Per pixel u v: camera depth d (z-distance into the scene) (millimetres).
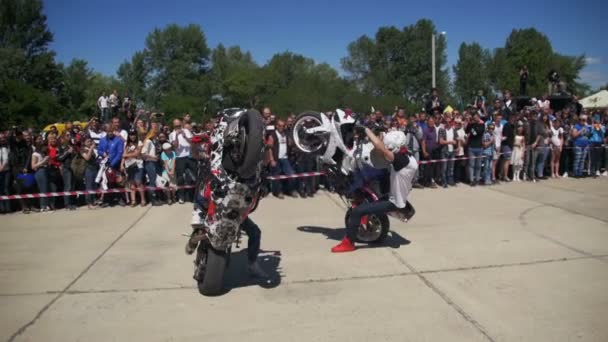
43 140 9461
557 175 12609
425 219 7984
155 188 9398
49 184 9242
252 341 3842
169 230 7508
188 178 9797
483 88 68250
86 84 69562
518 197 9859
